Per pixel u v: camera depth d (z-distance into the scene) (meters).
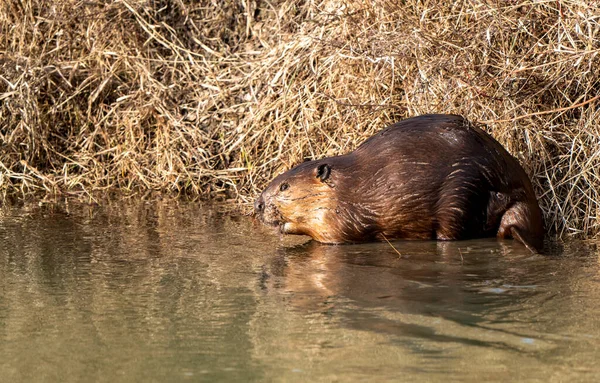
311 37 15.15
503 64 12.85
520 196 11.30
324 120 14.58
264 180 14.72
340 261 10.42
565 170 12.34
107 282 9.51
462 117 11.74
